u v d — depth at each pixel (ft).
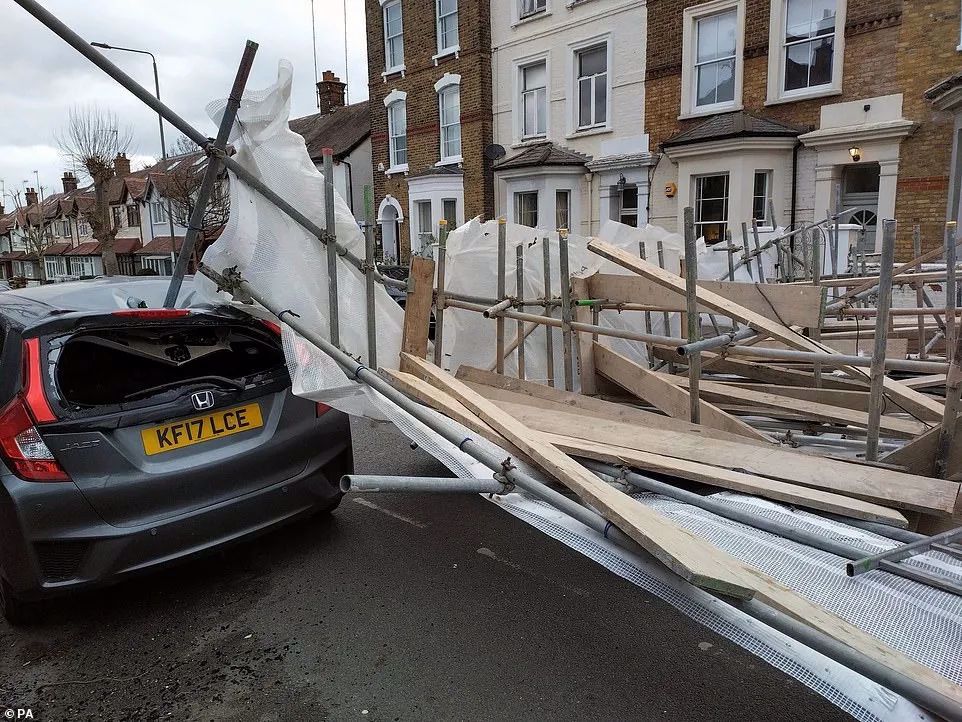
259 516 11.44
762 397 15.35
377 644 10.07
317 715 8.63
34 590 9.71
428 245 23.00
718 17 41.88
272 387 12.11
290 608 11.14
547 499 8.98
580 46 48.75
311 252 13.30
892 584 7.97
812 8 38.01
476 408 12.31
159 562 10.26
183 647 10.20
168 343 13.44
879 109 35.73
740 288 14.88
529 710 8.59
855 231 34.04
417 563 12.59
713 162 40.98
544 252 17.25
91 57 10.23
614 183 48.01
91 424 9.92
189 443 10.89
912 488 9.78
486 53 55.01
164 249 110.83
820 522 9.41
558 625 10.48
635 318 21.29
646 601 11.16
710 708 8.56
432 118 60.23
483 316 17.78
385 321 14.89
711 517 9.80
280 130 12.82
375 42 65.16
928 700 5.83
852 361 11.48
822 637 6.44
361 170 74.64
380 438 20.65
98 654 10.09
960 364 10.27
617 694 8.86
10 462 9.57
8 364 10.14
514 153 54.65
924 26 33.68
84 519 9.68
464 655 9.75
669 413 15.23
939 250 17.83
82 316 10.64
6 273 183.32
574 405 14.89
